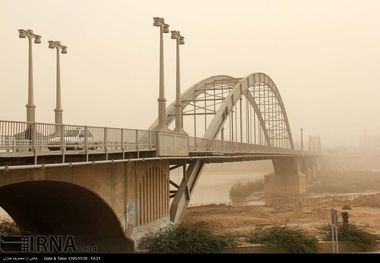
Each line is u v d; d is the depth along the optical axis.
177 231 31.88
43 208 29.53
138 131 28.14
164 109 34.81
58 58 34.66
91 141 22.75
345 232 35.03
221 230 43.66
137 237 30.36
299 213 57.75
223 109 54.09
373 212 57.22
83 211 29.00
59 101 34.38
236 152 53.06
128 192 29.78
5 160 18.11
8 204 29.09
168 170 38.38
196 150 39.50
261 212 58.69
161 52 35.03
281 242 32.75
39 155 18.45
